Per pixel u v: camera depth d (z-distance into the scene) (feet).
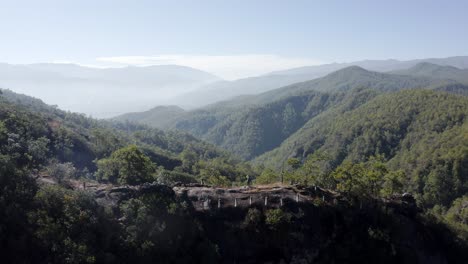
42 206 154.20
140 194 187.01
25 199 154.10
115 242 158.51
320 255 194.80
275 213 191.01
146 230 168.66
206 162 529.86
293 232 191.52
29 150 215.92
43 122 363.97
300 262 190.08
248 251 186.09
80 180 214.07
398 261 203.10
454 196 439.63
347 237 201.67
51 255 140.97
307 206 202.08
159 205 180.34
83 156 349.82
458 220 370.73
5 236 140.36
